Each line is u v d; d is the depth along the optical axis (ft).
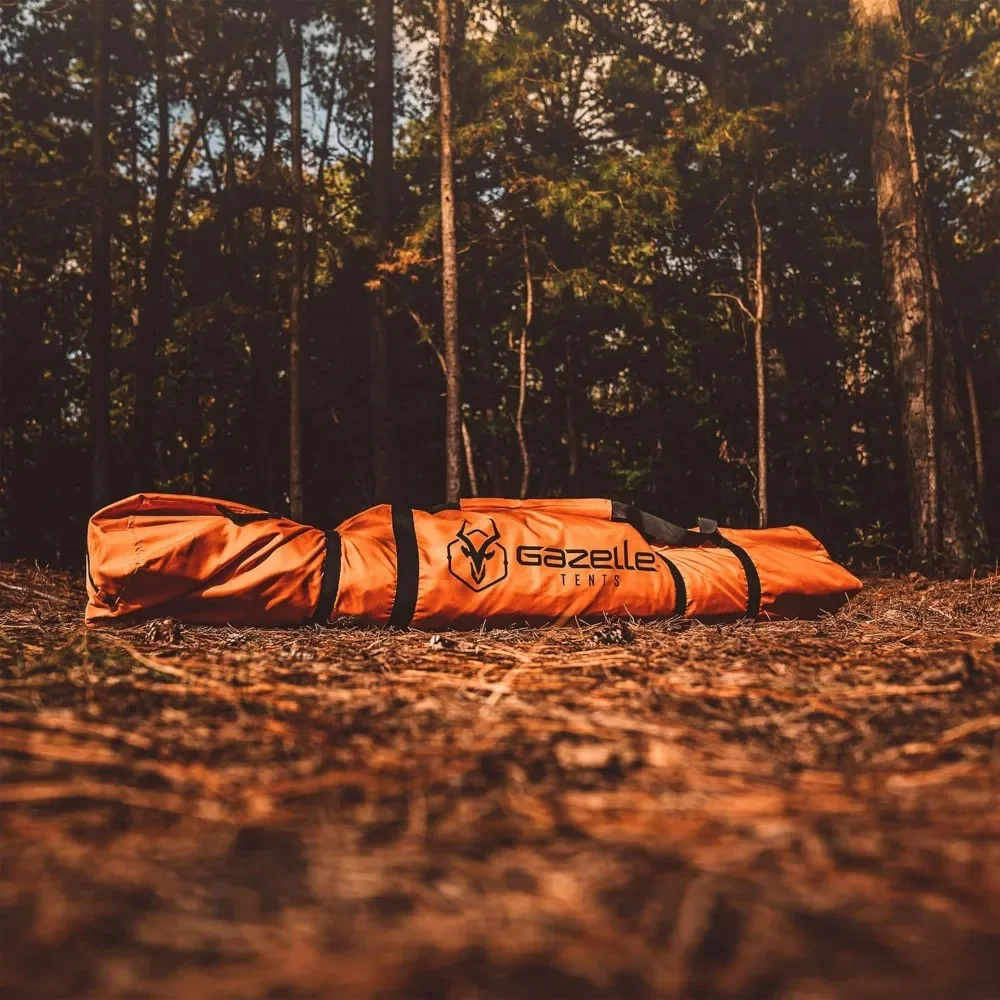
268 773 6.52
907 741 7.44
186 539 14.83
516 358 61.36
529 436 60.75
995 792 6.03
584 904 4.34
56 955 3.84
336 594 15.06
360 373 61.87
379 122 52.37
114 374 65.57
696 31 53.06
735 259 57.21
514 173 46.44
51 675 10.03
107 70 51.26
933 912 4.27
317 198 51.24
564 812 5.70
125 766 6.54
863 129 52.80
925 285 39.99
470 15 45.88
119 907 4.29
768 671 10.84
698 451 57.57
